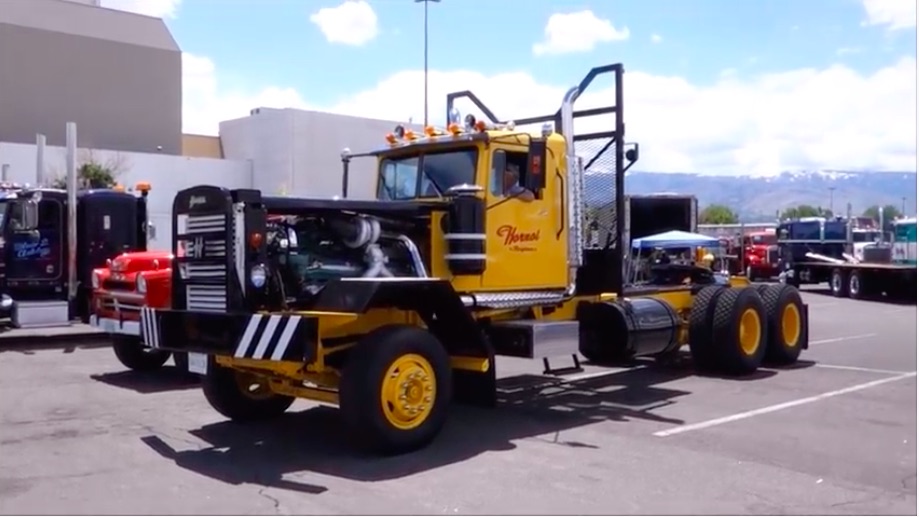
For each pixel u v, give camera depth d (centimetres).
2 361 1284
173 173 3559
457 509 577
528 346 851
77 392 1027
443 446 752
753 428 829
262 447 751
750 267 3366
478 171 856
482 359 795
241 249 721
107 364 1253
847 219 3297
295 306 751
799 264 3225
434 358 737
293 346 679
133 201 1504
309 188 3781
